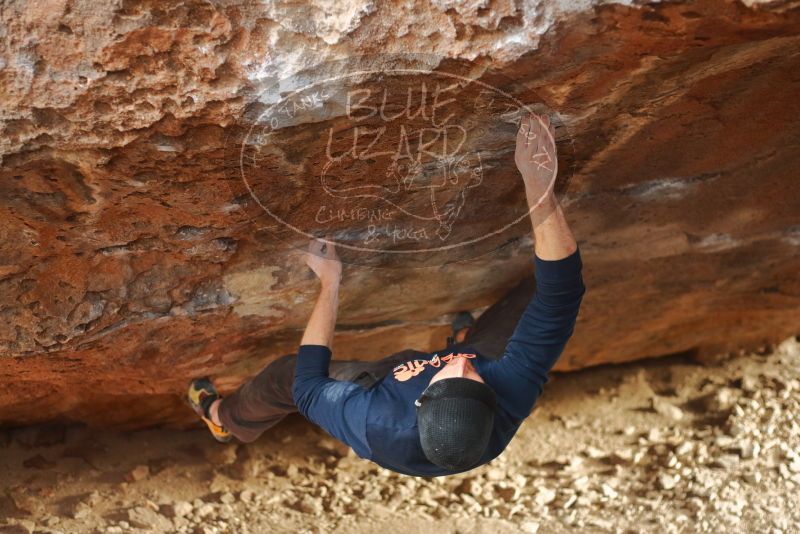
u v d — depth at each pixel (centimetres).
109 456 461
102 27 225
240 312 357
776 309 489
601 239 381
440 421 264
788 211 385
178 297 335
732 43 239
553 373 534
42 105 236
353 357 436
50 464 448
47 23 224
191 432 486
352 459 478
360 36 230
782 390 508
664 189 348
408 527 427
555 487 458
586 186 336
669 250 401
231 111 242
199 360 386
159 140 250
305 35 231
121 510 427
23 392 406
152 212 288
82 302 323
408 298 387
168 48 230
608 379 531
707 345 528
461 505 444
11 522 407
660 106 281
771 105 294
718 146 319
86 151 250
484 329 369
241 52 232
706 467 462
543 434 498
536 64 239
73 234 292
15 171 254
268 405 363
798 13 221
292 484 460
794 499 435
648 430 494
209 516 430
